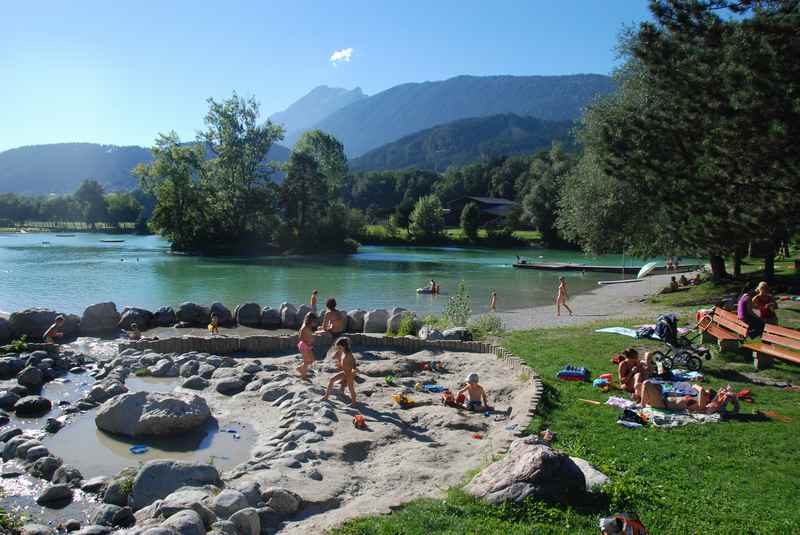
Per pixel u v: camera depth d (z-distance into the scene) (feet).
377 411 36.63
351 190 604.08
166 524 18.90
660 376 40.04
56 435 33.01
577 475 22.06
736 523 20.42
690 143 47.78
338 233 281.54
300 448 28.50
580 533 19.16
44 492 24.91
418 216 342.44
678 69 45.32
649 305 98.53
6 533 20.80
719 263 104.99
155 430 32.96
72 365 48.52
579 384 40.47
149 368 46.68
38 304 103.76
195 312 81.92
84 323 69.05
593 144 107.76
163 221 257.75
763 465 26.00
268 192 278.46
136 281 142.82
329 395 39.09
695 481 24.36
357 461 28.22
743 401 35.40
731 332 48.78
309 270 185.78
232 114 267.39
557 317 90.02
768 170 43.62
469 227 337.72
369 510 21.49
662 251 104.22
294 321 80.69
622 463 26.35
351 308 106.32
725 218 47.29
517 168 525.34
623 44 102.73
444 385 43.37
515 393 39.81
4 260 199.11
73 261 198.39
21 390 40.19
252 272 174.91
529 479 21.62
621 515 18.31
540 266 197.16
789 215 45.11
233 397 40.22
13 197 564.30
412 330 65.82
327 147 351.05
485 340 58.18
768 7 42.57
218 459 29.73
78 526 22.54
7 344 57.26
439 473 26.03
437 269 195.72
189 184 259.80
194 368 46.37
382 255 268.00
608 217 108.78
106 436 32.99
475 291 135.54
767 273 92.84
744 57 41.24
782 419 32.04
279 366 47.91
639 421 32.27
